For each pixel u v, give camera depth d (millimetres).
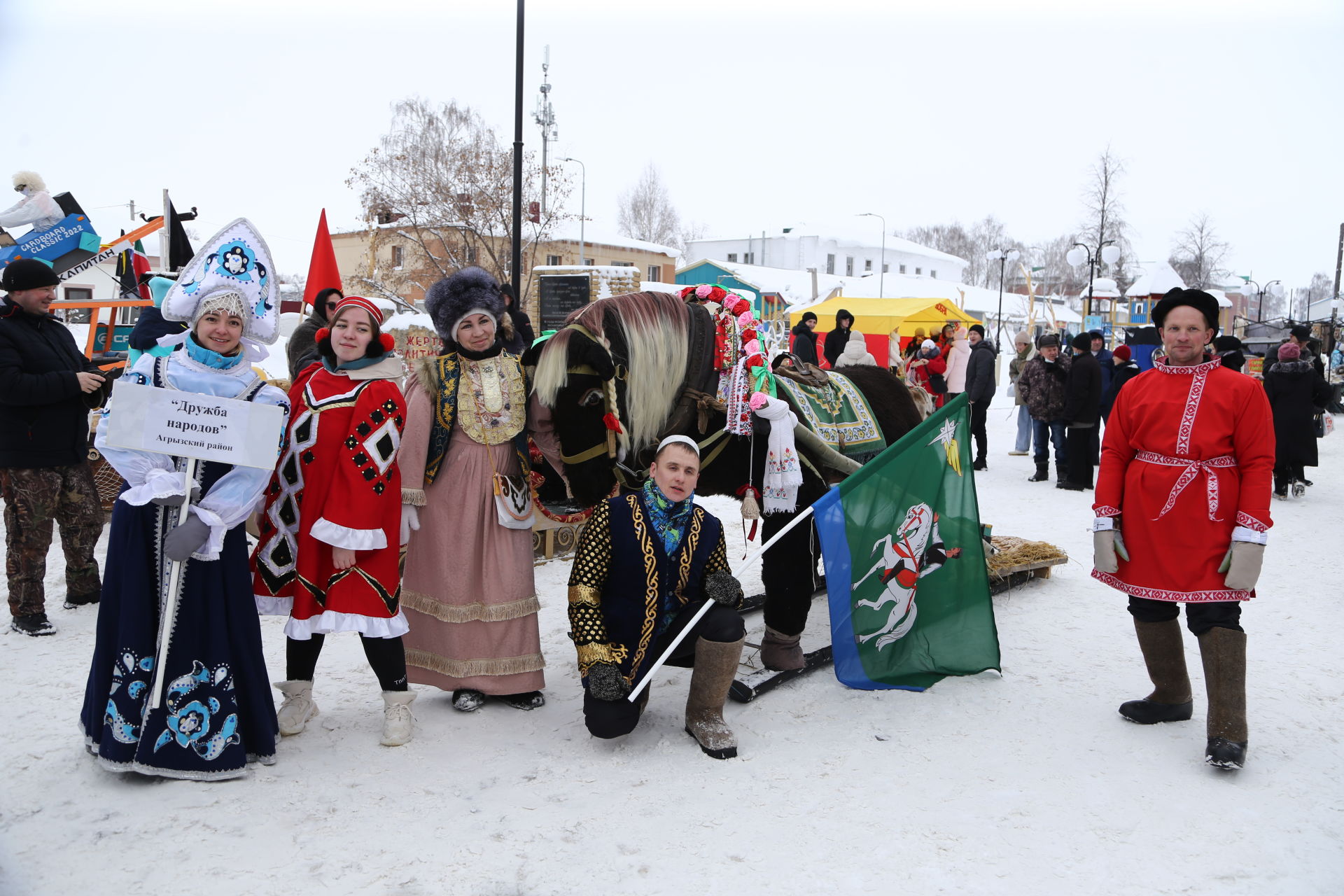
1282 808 3061
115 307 7574
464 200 26156
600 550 3375
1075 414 9523
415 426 3541
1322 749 3512
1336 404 19078
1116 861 2729
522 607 3742
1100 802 3088
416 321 11438
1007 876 2641
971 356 11312
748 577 5648
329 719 3693
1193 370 3477
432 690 4051
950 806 3045
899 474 3910
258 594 3436
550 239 34719
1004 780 3238
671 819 2934
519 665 3732
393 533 3336
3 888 2506
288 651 3508
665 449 3318
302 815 2928
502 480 3674
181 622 3037
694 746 3484
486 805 3010
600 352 3441
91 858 2668
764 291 37250
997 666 4227
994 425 17156
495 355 3738
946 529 4133
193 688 3062
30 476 4512
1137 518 3539
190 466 2947
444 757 3357
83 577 5086
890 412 4680
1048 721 3766
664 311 3639
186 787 3088
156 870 2615
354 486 3211
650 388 3596
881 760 3383
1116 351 10430
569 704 3883
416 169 26438
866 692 4051
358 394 3279
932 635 4113
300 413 3316
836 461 3949
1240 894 2576
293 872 2617
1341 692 4074
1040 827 2914
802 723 3721
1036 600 5500
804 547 4004
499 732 3582
